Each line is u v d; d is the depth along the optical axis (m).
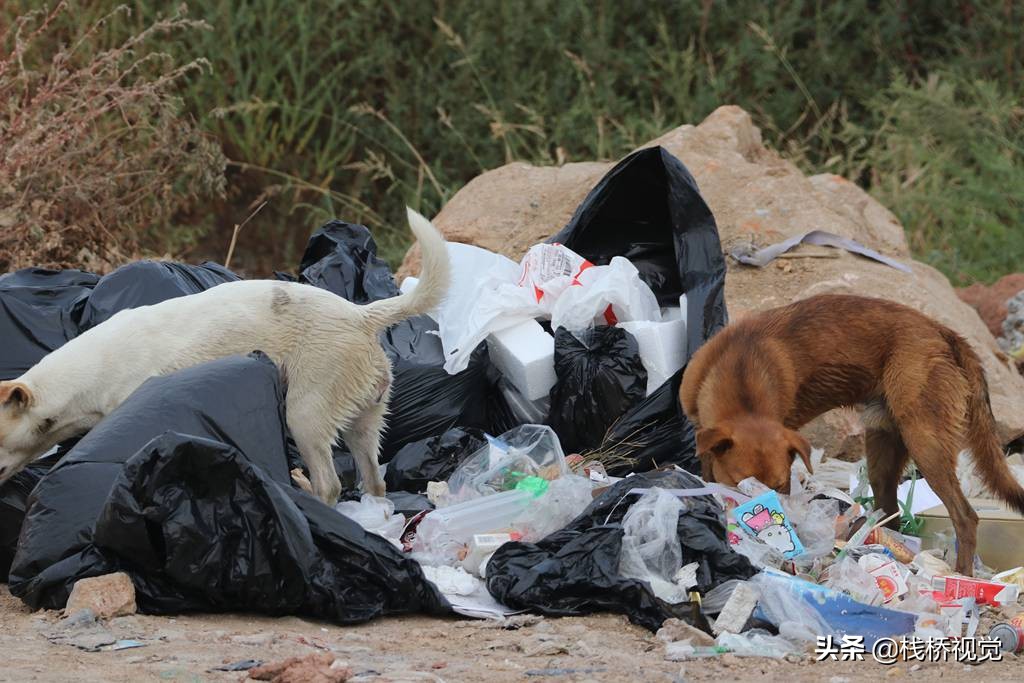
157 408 7.63
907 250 14.55
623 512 7.83
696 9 21.28
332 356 8.66
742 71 21.58
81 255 13.79
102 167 14.41
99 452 7.45
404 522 8.62
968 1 22.67
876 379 8.66
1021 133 20.92
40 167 13.11
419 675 5.95
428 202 19.55
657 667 6.38
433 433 10.25
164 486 6.98
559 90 20.59
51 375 8.36
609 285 10.48
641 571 7.36
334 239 11.51
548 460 9.45
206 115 19.42
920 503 9.51
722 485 8.03
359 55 20.44
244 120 19.34
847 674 6.33
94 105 14.36
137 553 7.06
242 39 19.66
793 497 8.38
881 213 15.23
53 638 6.62
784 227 13.38
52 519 7.27
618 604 7.34
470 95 20.39
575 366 10.07
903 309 8.75
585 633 7.02
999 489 8.53
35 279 10.20
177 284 9.88
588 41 20.72
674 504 7.61
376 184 20.80
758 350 8.59
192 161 15.09
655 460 9.91
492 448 9.35
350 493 9.35
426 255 8.68
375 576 7.33
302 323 8.66
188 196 16.11
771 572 7.32
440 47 20.47
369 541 7.36
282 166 20.16
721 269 10.55
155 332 8.55
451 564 8.14
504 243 13.65
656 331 10.12
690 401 8.94
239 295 8.70
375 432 9.13
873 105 21.20
